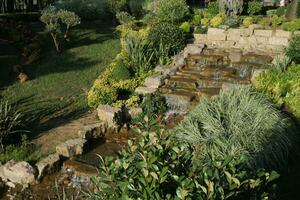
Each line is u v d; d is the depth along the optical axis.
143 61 14.55
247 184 3.64
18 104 12.00
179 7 17.77
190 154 4.14
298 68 12.32
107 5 20.06
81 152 10.02
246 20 16.94
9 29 15.98
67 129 10.98
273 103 10.33
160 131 4.40
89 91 13.00
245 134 8.07
